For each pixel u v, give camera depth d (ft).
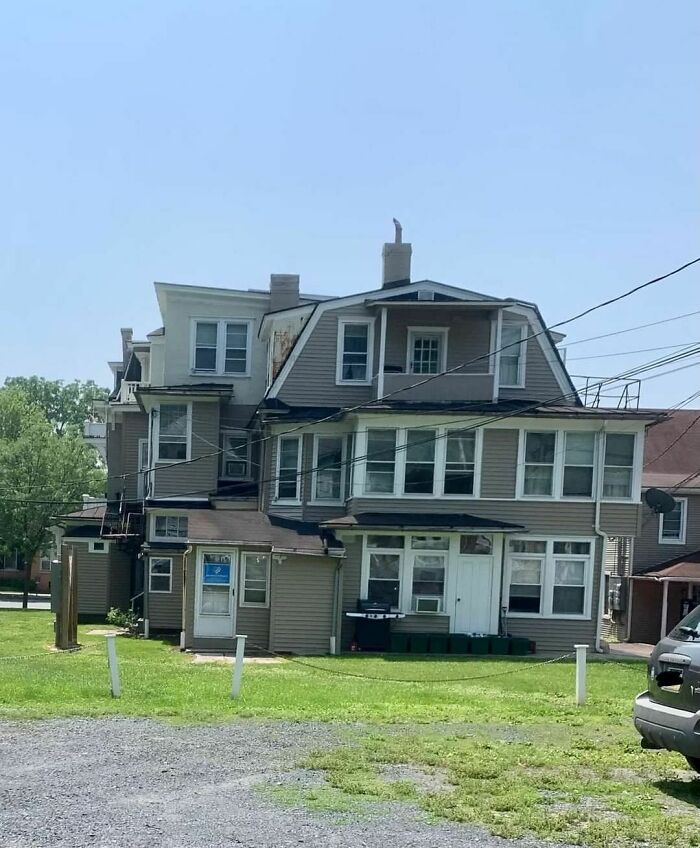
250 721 35.29
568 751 30.25
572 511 77.97
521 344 85.40
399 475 78.33
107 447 111.14
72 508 144.97
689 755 24.03
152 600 87.86
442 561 77.25
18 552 152.76
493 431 78.48
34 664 56.18
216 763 27.12
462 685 50.34
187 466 90.63
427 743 31.07
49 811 21.35
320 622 73.26
